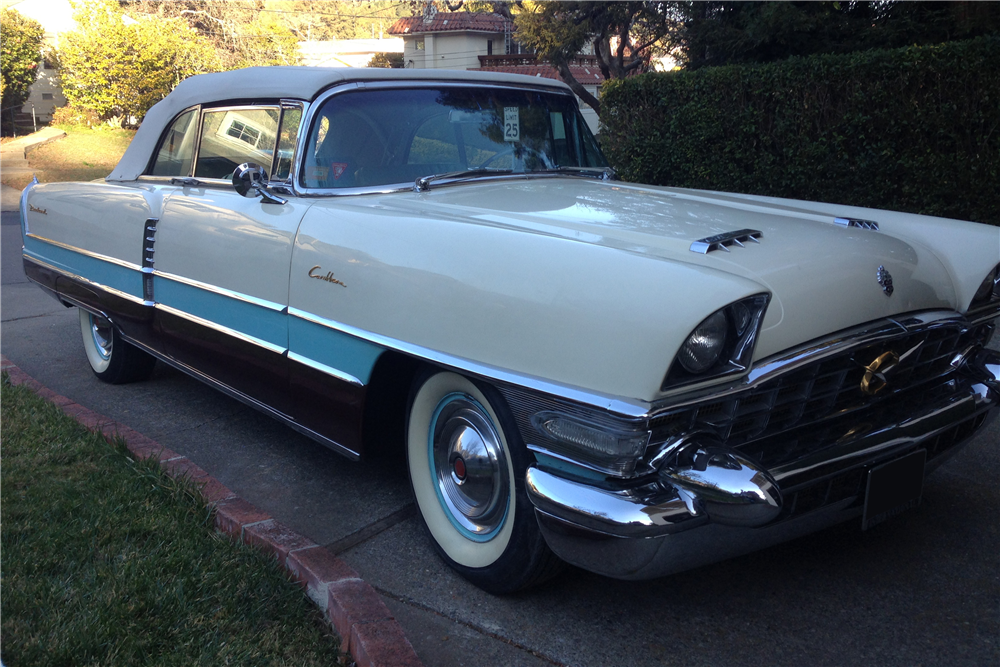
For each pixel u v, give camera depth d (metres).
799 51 9.94
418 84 3.41
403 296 2.47
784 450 2.11
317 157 3.11
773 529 2.10
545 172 3.62
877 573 2.56
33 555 2.48
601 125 9.88
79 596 2.28
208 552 2.53
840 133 7.75
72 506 2.79
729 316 1.94
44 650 2.03
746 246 2.29
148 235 3.80
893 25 9.37
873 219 2.92
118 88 30.36
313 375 2.89
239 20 45.72
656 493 1.92
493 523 2.46
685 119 8.94
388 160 3.23
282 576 2.40
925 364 2.46
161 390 4.66
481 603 2.46
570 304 2.04
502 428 2.27
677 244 2.27
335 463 3.56
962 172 6.97
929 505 3.01
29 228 5.07
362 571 2.66
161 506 2.82
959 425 2.54
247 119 3.43
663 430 1.92
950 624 2.29
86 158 24.88
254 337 3.18
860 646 2.20
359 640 2.07
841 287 2.21
